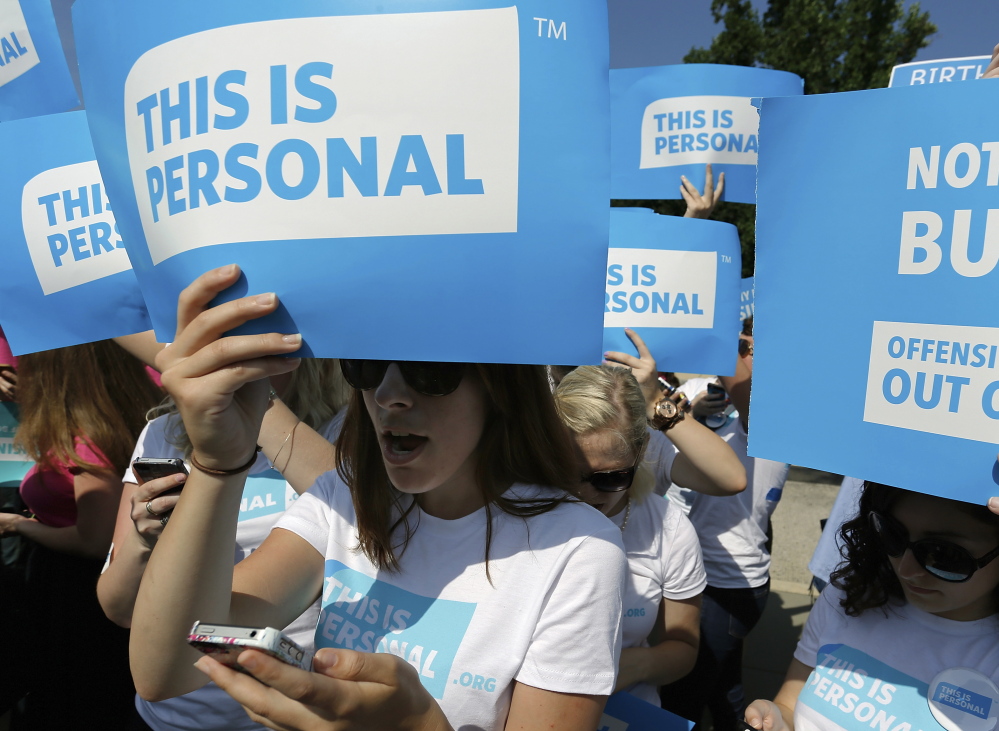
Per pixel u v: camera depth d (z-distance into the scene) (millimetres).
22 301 1555
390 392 1097
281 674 835
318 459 1847
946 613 1503
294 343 929
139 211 1024
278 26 911
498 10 902
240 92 925
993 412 1027
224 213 945
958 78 2699
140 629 1081
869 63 16062
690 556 2197
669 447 2832
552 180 932
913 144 1069
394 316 945
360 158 919
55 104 2035
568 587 1186
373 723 929
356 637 1264
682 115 3141
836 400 1168
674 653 2104
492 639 1183
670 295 2469
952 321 1056
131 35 970
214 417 978
